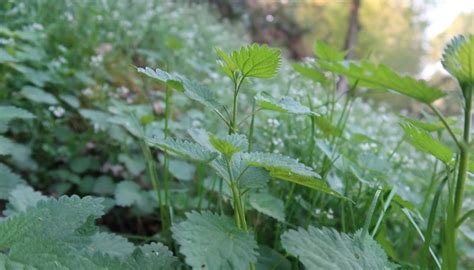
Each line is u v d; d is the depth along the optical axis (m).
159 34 1.11
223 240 0.22
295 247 0.22
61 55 0.78
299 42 3.05
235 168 0.27
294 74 0.67
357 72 0.24
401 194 0.45
